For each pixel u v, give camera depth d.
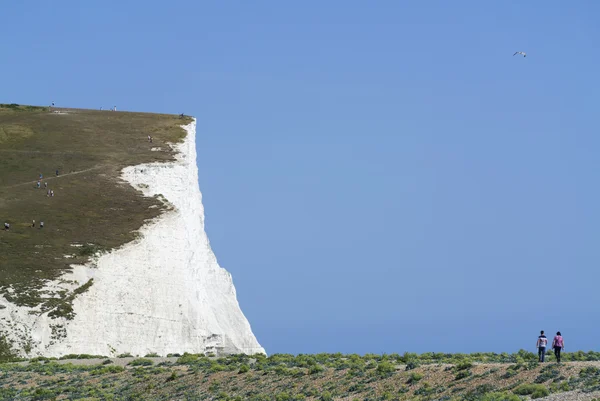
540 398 150.38
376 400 177.75
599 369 161.38
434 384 180.38
